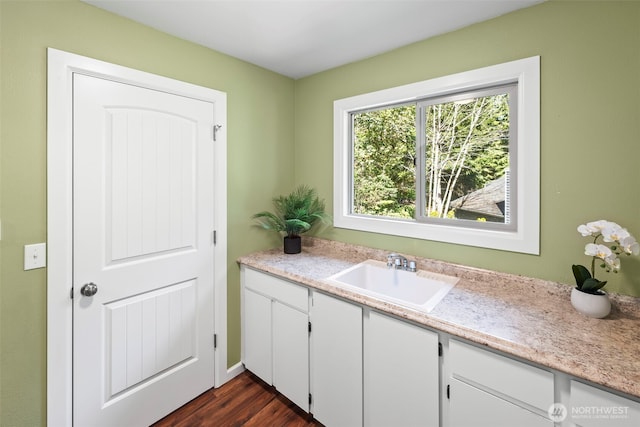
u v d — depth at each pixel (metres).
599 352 0.92
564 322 1.12
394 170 2.04
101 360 1.44
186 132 1.72
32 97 1.20
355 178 2.22
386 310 1.26
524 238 1.42
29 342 1.23
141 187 1.54
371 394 1.35
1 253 1.17
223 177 1.91
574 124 1.28
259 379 2.01
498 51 1.46
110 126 1.43
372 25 1.56
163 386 1.67
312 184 2.32
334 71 2.13
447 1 1.35
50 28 1.24
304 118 2.35
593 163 1.25
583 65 1.25
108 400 1.47
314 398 1.59
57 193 1.27
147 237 1.58
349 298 1.39
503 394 1.00
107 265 1.44
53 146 1.26
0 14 1.13
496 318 1.15
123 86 1.46
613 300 1.22
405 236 1.83
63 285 1.30
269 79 2.19
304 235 2.37
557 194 1.33
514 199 1.51
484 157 1.63
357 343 1.40
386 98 1.86
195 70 1.75
